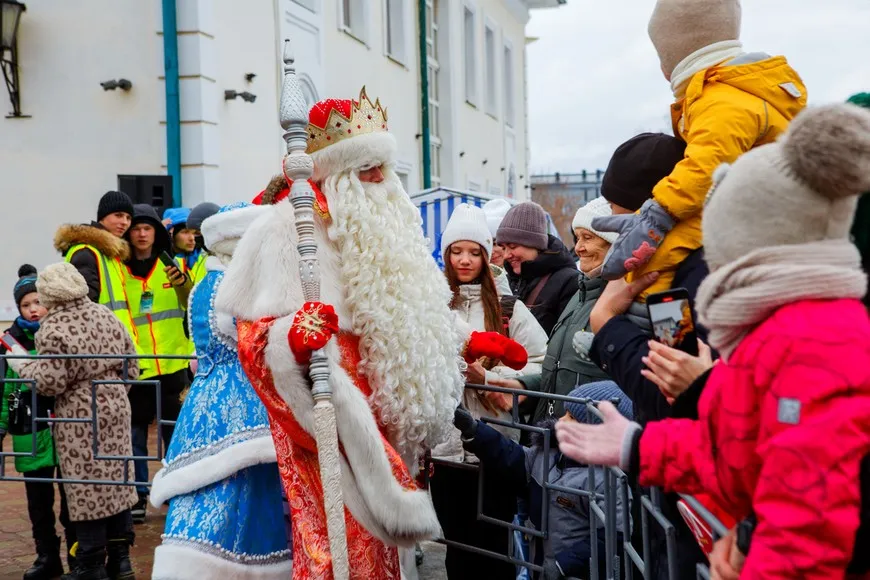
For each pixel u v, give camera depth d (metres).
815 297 1.71
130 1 9.16
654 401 2.49
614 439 2.07
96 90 9.21
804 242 1.76
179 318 6.39
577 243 3.76
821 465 1.58
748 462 1.78
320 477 3.16
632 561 2.70
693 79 2.79
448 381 3.36
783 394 1.66
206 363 3.74
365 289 3.21
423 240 3.46
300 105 3.07
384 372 3.21
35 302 5.55
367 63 13.48
